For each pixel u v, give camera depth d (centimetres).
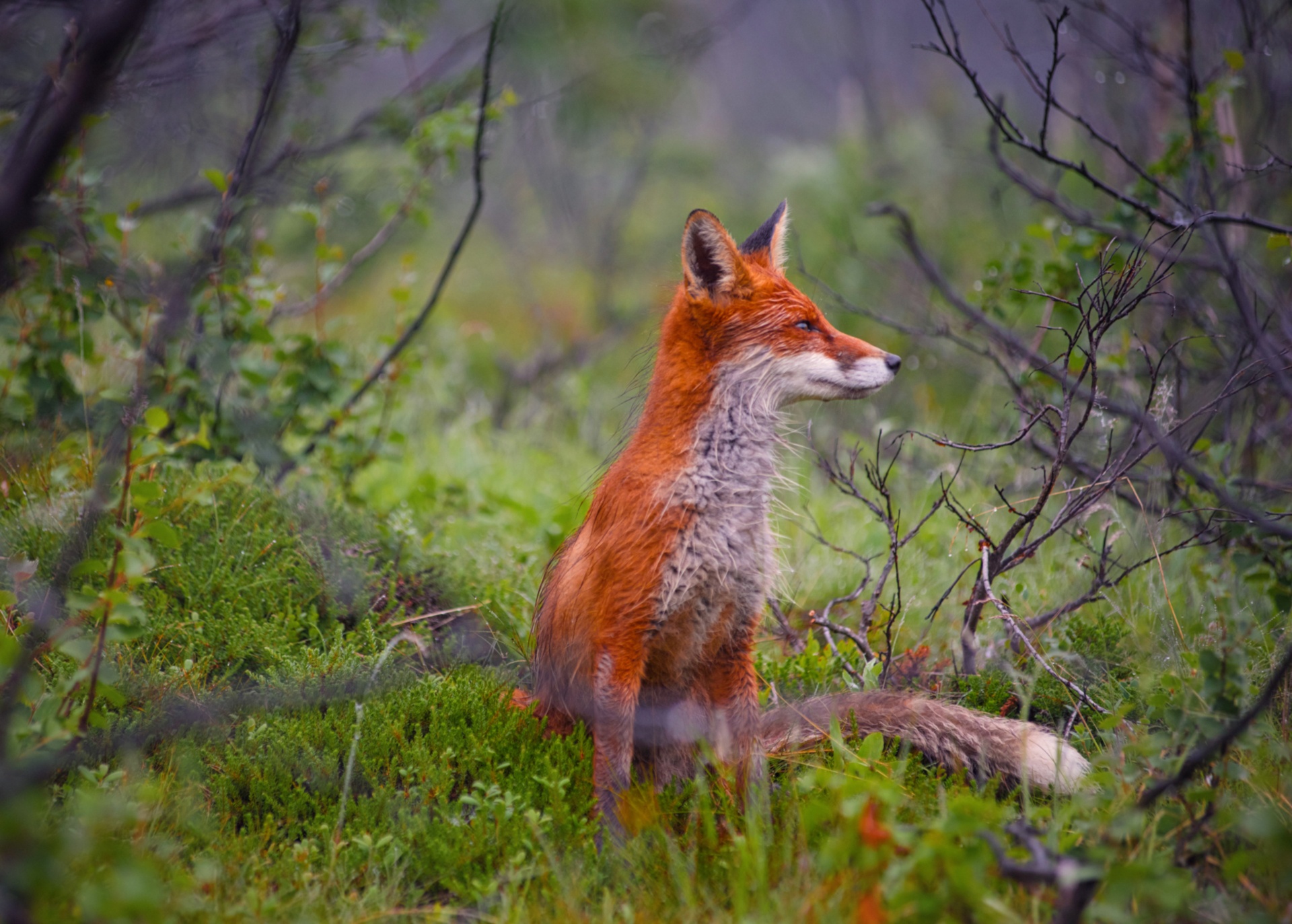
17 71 1015
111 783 669
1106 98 1722
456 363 1886
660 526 763
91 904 500
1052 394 1180
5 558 870
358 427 1245
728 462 796
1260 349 873
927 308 1573
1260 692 792
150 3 580
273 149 1289
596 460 1589
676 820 757
